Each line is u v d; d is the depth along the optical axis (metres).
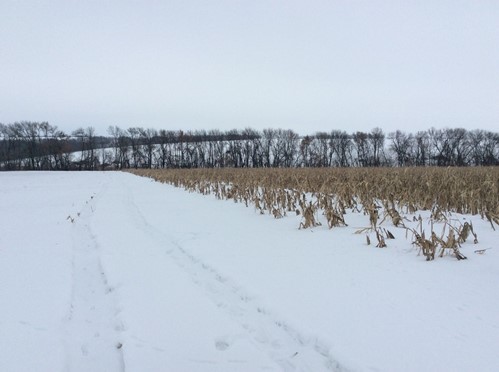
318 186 12.18
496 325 3.40
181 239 7.24
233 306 4.32
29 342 3.64
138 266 5.76
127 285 4.97
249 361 3.25
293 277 4.88
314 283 4.64
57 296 4.71
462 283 4.38
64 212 11.80
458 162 63.75
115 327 4.00
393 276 4.72
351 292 4.30
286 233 7.43
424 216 8.32
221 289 4.80
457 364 2.86
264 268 5.30
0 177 43.03
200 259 5.89
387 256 5.55
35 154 90.31
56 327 3.96
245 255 5.98
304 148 77.06
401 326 3.47
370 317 3.68
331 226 7.61
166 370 3.16
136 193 17.61
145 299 4.52
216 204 12.27
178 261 6.09
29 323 4.01
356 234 6.96
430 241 5.79
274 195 10.38
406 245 6.08
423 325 3.46
